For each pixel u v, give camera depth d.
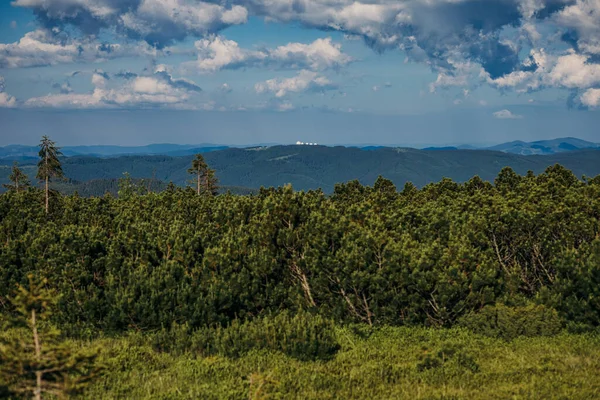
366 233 23.44
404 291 21.86
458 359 17.67
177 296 21.30
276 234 24.34
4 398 12.91
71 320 21.36
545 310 20.84
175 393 15.26
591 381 15.53
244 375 16.78
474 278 21.44
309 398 15.01
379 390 15.81
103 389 15.41
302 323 20.09
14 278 23.55
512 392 14.94
